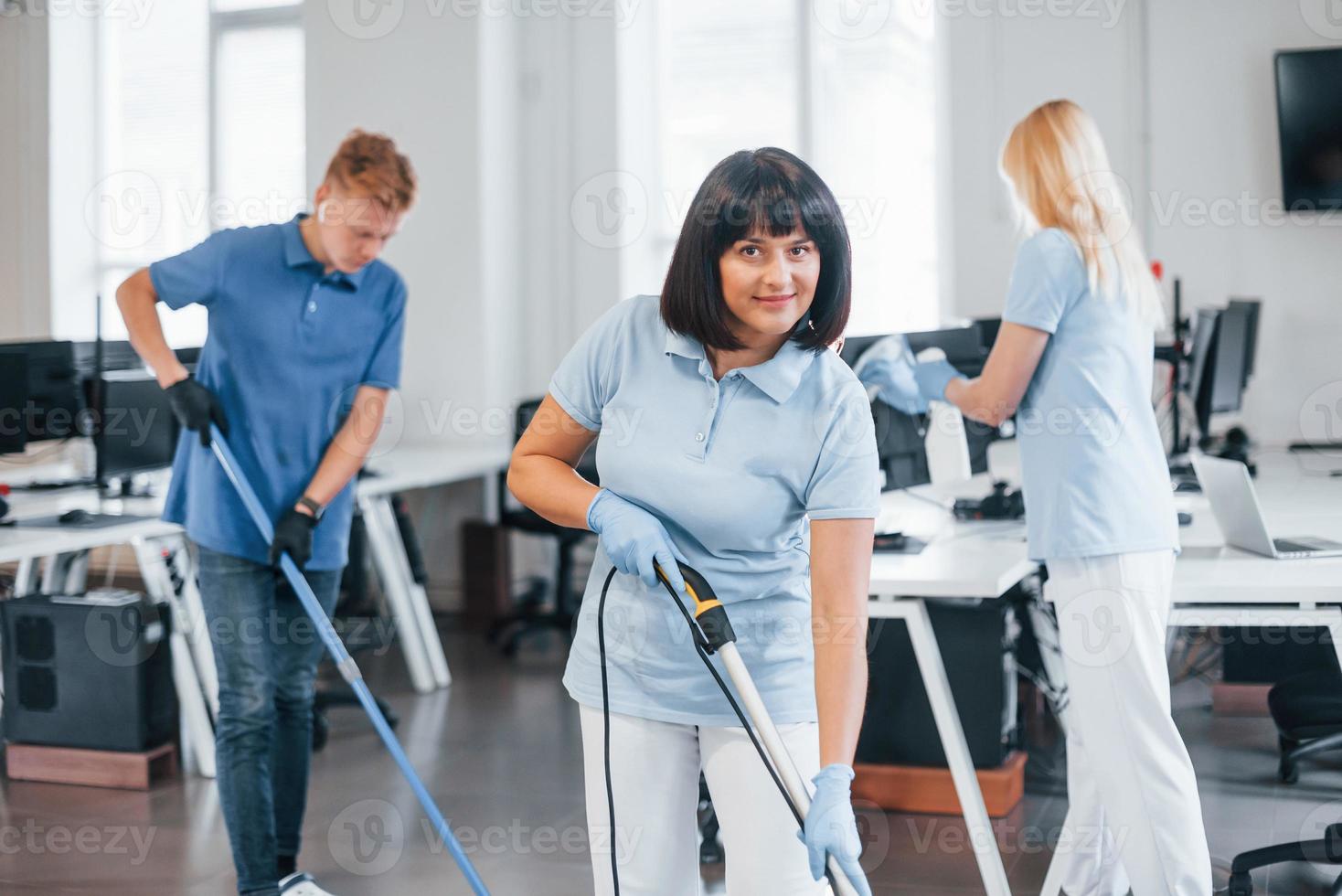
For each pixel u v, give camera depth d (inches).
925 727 143.3
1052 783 151.9
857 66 253.0
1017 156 102.2
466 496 258.7
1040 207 100.7
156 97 281.1
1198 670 195.5
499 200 256.1
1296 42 222.8
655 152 266.2
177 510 118.1
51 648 156.9
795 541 72.3
